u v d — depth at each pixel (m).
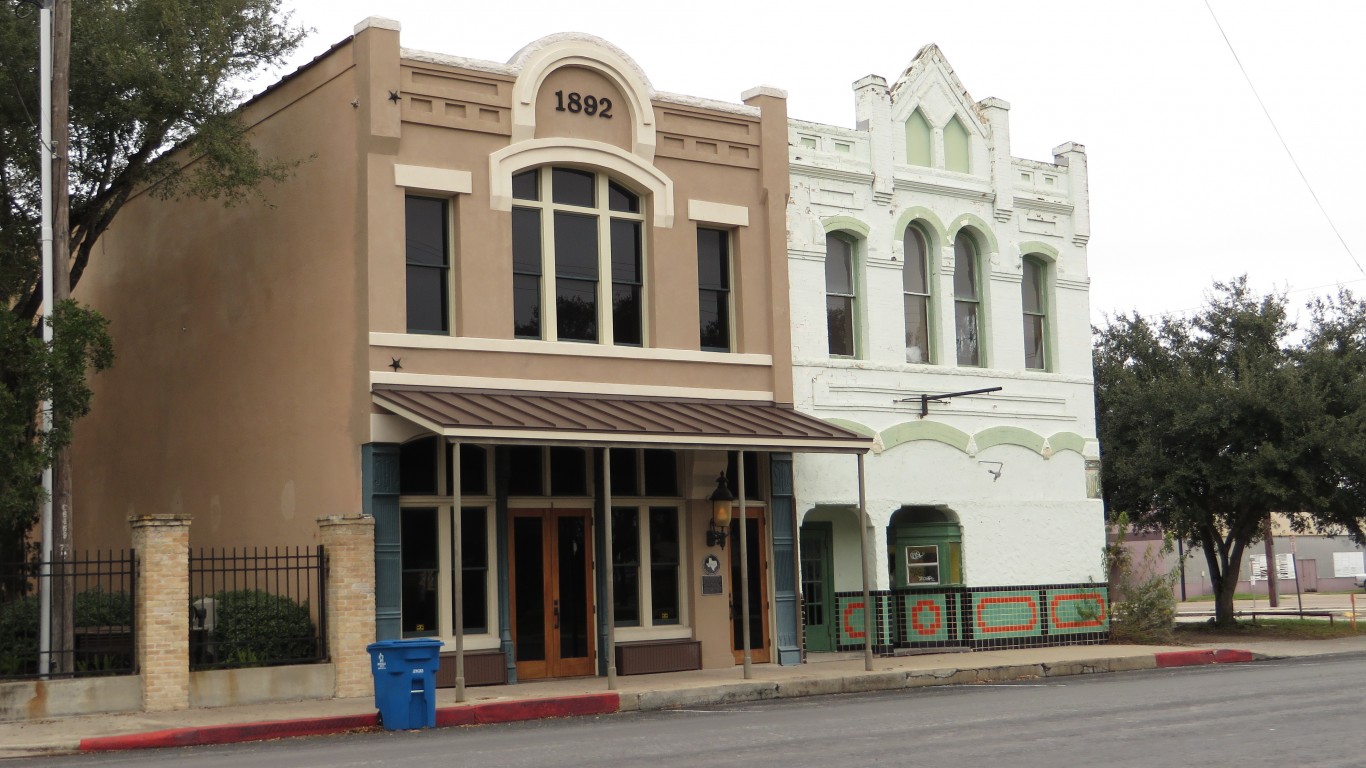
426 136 20.00
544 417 18.89
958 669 20.81
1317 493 27.75
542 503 20.67
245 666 18.02
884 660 22.72
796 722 15.05
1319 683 17.89
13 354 17.83
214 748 14.63
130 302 25.94
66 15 18.48
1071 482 26.62
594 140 21.39
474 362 20.05
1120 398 29.41
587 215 21.50
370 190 19.48
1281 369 27.81
